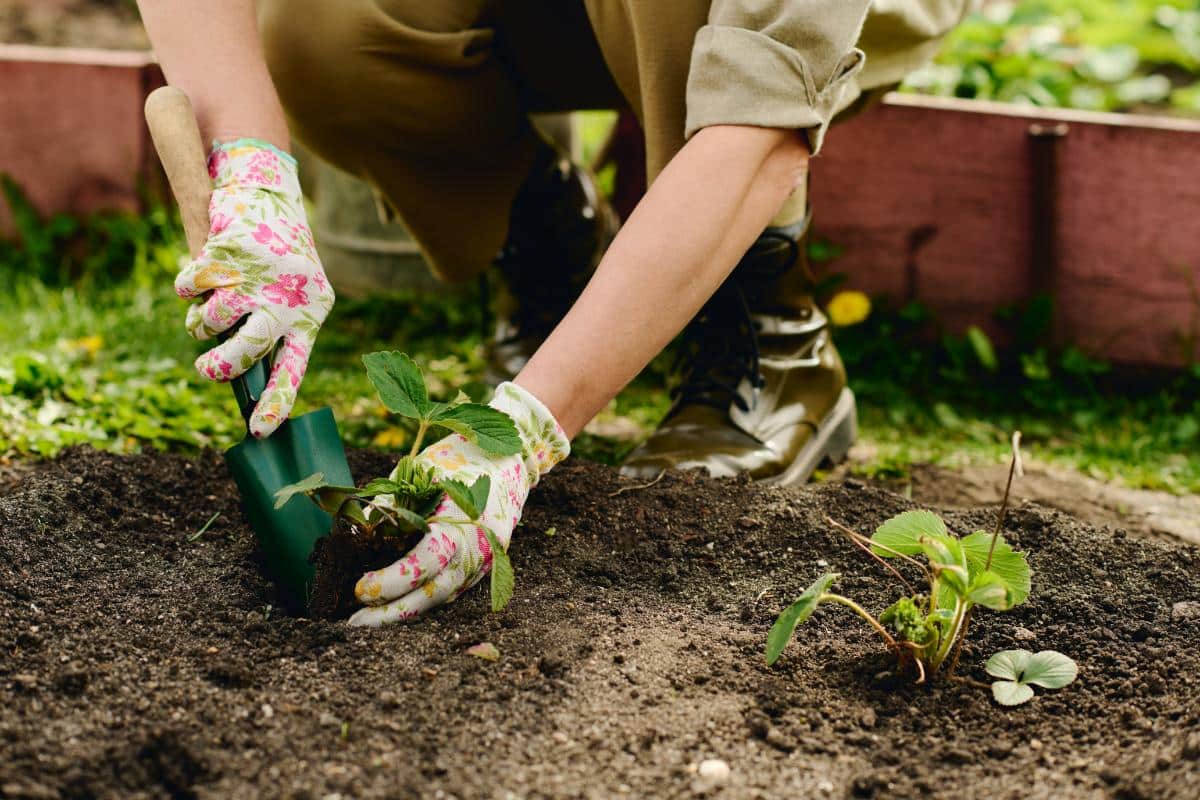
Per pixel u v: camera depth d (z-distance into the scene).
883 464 1.99
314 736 1.09
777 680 1.21
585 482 1.62
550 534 1.50
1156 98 3.48
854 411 1.98
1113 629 1.33
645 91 1.50
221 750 1.06
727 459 1.71
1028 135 2.46
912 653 1.21
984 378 2.49
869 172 2.55
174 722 1.10
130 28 4.09
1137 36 3.62
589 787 1.04
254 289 1.29
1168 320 2.43
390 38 1.73
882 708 1.18
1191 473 2.03
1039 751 1.12
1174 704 1.17
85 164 2.96
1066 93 3.02
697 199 1.26
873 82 1.66
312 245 1.37
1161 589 1.42
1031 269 2.50
